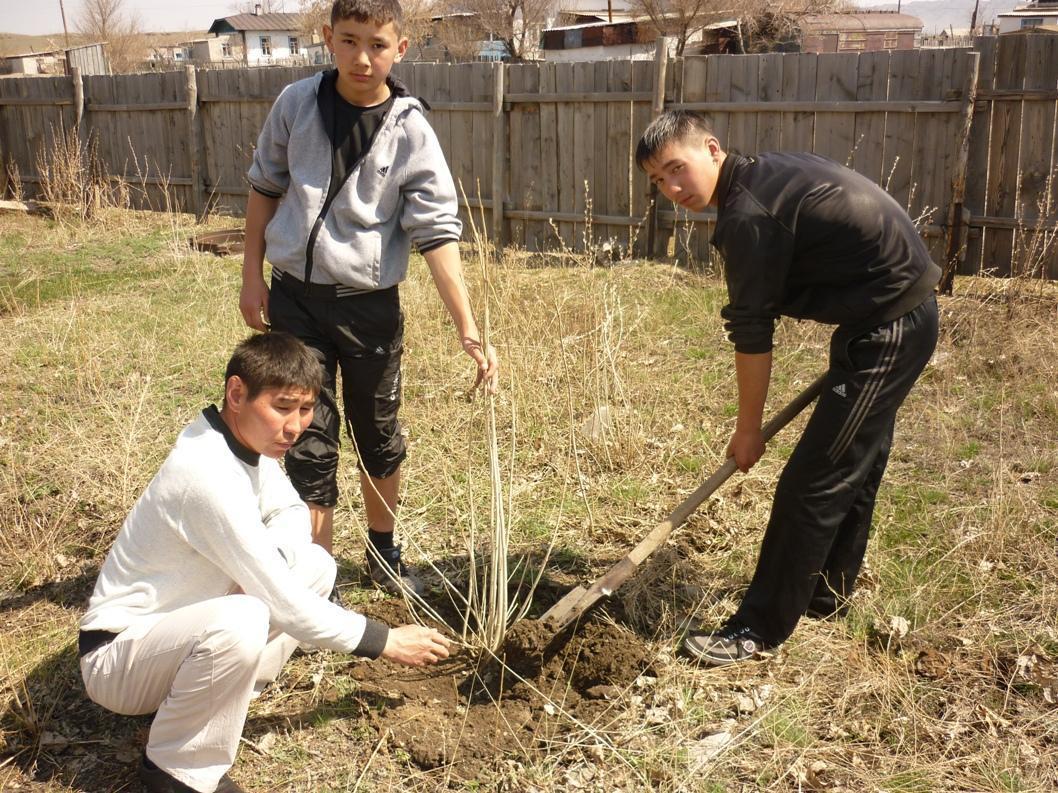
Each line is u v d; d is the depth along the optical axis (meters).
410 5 34.34
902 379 3.00
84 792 2.76
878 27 38.66
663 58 9.01
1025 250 7.81
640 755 2.88
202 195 12.66
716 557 3.96
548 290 7.75
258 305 3.48
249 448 2.61
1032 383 5.66
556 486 4.62
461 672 3.29
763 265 2.90
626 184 9.52
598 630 3.36
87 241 11.04
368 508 3.73
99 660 2.56
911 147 8.12
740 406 3.17
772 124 8.78
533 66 9.81
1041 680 3.15
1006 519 3.99
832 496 3.09
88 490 4.59
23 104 13.96
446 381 5.94
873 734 2.96
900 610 3.54
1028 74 7.59
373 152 3.26
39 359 6.46
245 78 11.84
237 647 2.44
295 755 2.91
